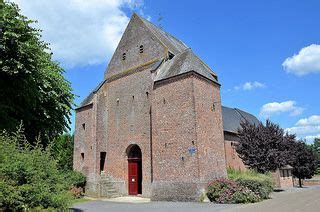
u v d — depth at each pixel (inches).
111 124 1078.4
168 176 821.2
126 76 1067.3
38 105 548.7
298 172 1620.3
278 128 1120.2
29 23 464.8
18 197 302.2
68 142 1536.7
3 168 307.4
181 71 861.2
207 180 786.2
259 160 1033.5
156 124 890.1
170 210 587.2
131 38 1114.7
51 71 573.9
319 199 778.8
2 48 430.0
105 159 1072.2
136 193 975.6
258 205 649.0
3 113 467.5
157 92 909.2
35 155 358.0
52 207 332.2
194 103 810.8
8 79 470.6
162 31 1215.6
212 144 849.5
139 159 991.0
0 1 439.8
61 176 382.0
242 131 1114.7
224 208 602.9
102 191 991.6
